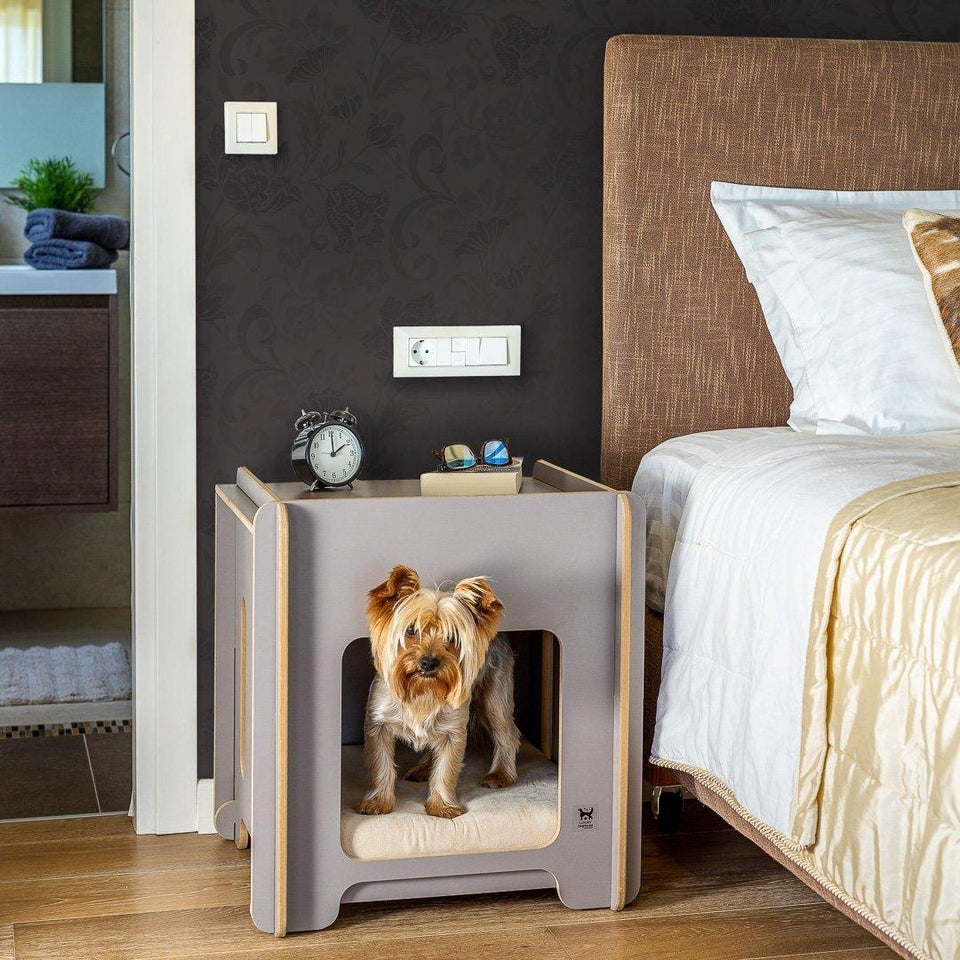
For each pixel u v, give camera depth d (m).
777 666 1.65
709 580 1.86
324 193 2.22
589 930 1.86
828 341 2.12
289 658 1.78
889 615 1.46
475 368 2.31
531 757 2.14
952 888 1.32
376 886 1.86
